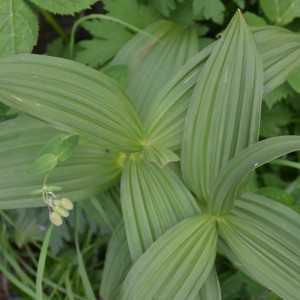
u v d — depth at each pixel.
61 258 1.33
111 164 1.11
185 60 1.18
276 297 1.15
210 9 1.19
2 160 1.08
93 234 1.39
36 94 1.01
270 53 1.06
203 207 1.08
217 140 1.05
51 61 1.03
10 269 1.42
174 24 1.23
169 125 1.08
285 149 0.99
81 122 1.02
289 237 1.04
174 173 1.08
